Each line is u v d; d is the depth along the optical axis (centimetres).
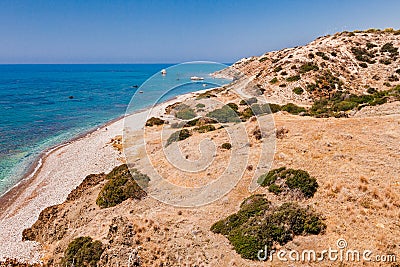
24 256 1559
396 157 1571
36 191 2433
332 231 1099
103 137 4034
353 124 2206
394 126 2042
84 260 1235
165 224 1358
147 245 1241
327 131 2089
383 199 1239
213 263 1079
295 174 1475
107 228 1432
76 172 2755
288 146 1886
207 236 1244
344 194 1302
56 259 1409
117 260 1177
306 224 1128
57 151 3553
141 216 1453
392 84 4728
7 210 2139
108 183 1877
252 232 1139
